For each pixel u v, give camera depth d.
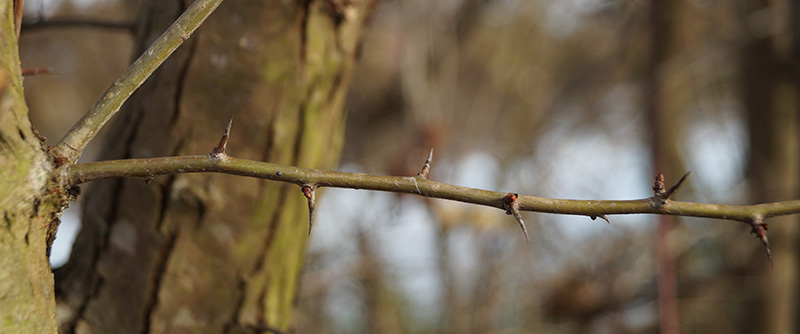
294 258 1.49
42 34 4.65
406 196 3.73
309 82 1.41
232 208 1.38
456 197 0.89
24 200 0.81
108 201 1.39
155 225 1.35
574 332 4.77
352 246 4.25
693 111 5.26
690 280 4.55
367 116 5.41
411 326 4.66
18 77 0.84
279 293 1.47
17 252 0.81
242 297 1.41
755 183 3.46
